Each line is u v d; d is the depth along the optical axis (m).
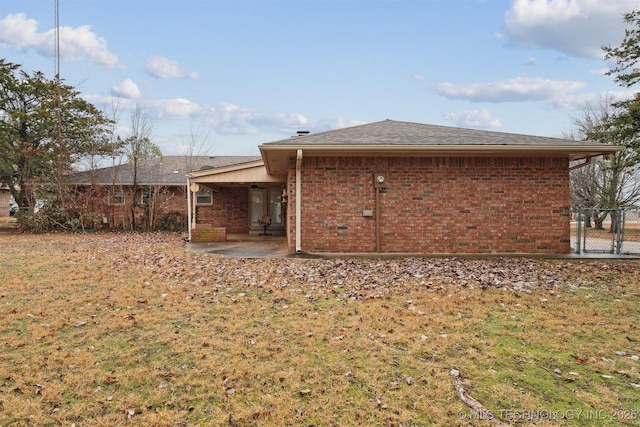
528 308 4.96
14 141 19.88
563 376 3.17
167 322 4.50
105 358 3.54
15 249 11.06
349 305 5.13
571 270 7.51
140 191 19.77
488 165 9.70
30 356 3.58
